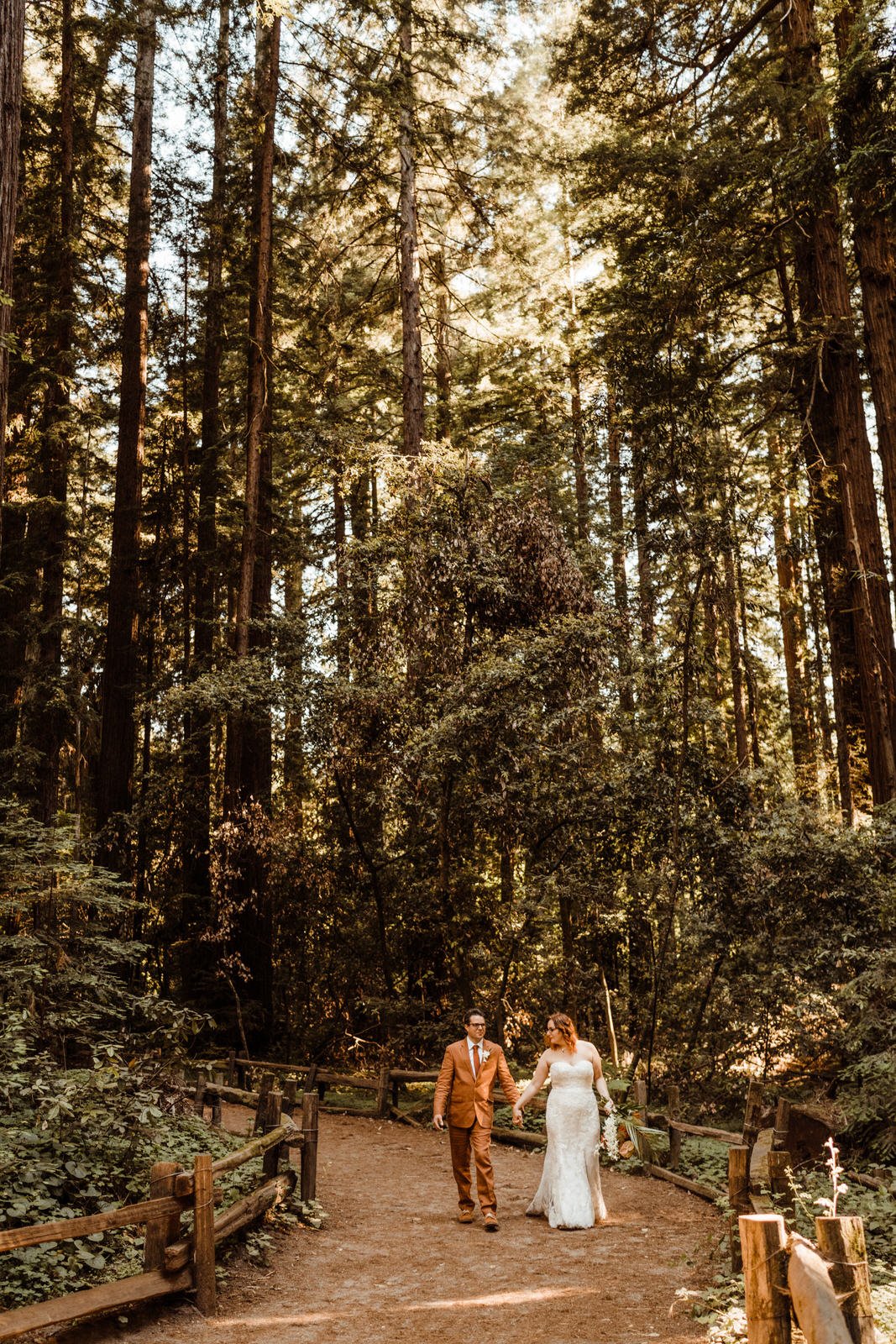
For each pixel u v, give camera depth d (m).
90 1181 6.57
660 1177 9.55
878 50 12.09
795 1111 8.55
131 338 20.91
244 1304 5.93
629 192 17.47
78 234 20.31
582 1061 8.27
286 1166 8.22
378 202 22.31
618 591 16.41
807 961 11.57
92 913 14.72
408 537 15.27
